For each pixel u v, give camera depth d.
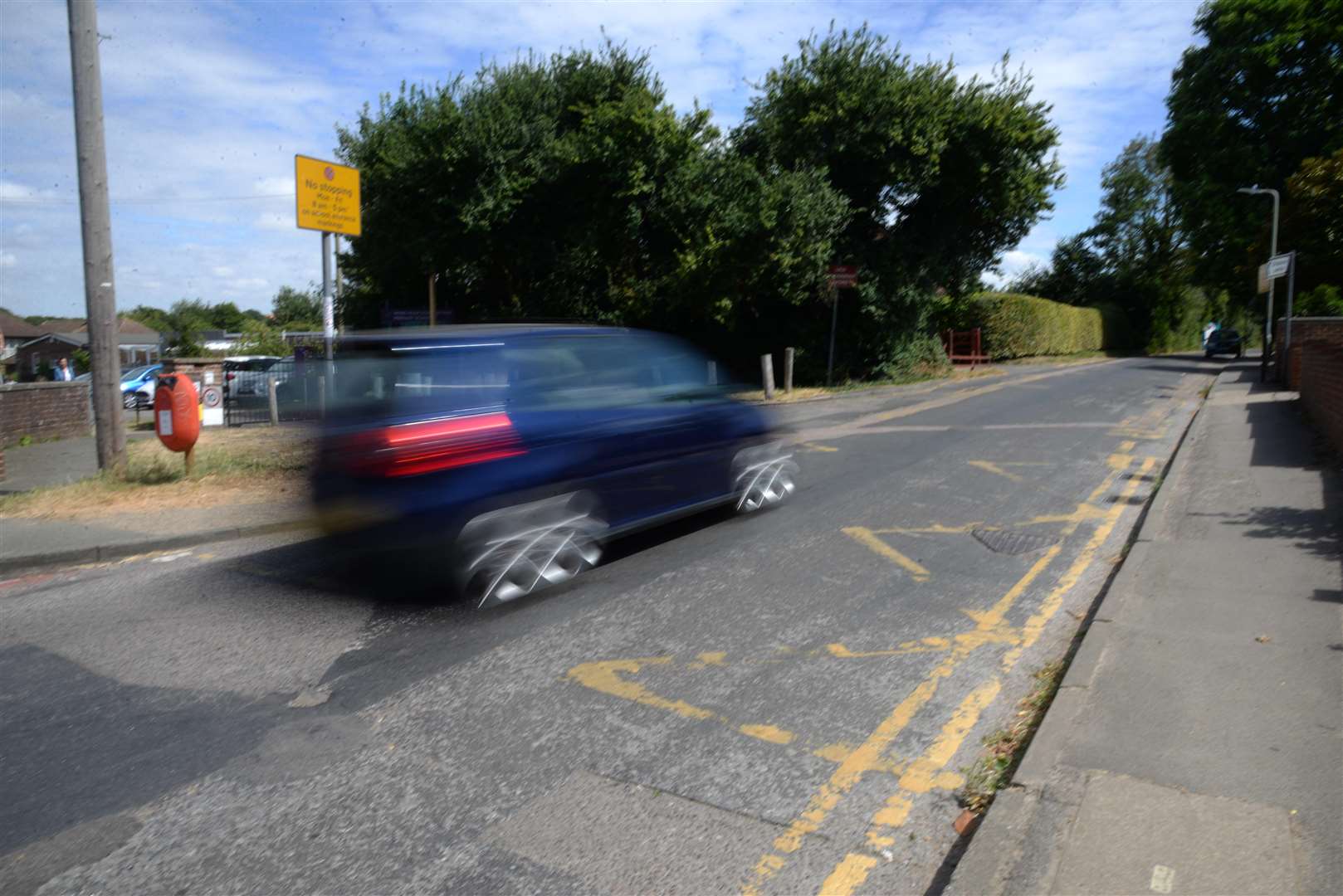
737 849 3.18
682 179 22.44
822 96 22.34
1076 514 8.23
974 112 22.05
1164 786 3.33
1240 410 14.98
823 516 8.18
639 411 6.86
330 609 5.80
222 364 22.23
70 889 2.99
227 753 3.90
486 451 5.64
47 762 3.85
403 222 23.48
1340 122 32.34
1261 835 3.00
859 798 3.51
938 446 12.13
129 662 4.97
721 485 7.79
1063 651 4.98
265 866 3.10
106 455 10.09
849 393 21.27
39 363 42.94
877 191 23.66
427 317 25.47
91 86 9.73
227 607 5.90
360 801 3.51
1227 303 51.22
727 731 4.06
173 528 7.87
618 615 5.58
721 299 21.38
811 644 5.09
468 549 5.55
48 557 7.02
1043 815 3.17
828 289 22.97
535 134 22.75
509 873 3.04
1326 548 6.44
